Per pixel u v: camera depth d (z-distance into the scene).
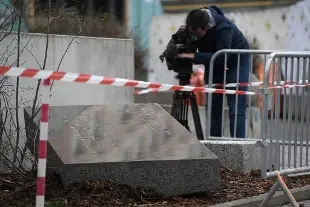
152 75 34.88
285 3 36.72
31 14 18.00
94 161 14.62
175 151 15.41
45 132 12.12
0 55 17.61
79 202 13.98
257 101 27.27
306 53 19.19
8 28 17.66
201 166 15.22
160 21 35.28
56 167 15.09
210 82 22.25
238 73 22.19
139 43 33.75
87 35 21.69
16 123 17.16
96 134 15.83
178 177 15.06
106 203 14.14
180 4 35.59
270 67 18.30
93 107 17.22
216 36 22.42
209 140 21.17
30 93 18.17
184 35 21.86
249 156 18.67
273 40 36.97
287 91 18.88
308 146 19.45
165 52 21.55
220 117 22.86
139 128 16.30
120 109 17.22
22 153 16.58
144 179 14.86
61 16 18.88
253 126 26.69
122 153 15.09
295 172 18.83
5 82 17.27
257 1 37.03
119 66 21.06
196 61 21.86
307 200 17.34
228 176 17.91
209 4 36.78
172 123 16.66
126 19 31.00
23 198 14.35
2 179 15.82
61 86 19.62
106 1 27.59
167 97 35.75
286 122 18.88
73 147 15.18
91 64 20.33
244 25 37.19
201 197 15.58
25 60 18.45
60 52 19.44
